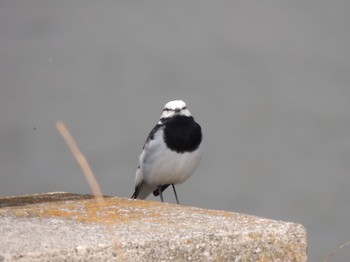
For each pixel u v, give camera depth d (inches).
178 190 725.3
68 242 174.4
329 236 646.5
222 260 185.3
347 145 816.9
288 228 192.2
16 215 200.7
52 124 832.3
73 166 776.9
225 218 200.5
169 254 179.9
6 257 165.2
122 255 168.6
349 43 970.1
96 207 212.2
